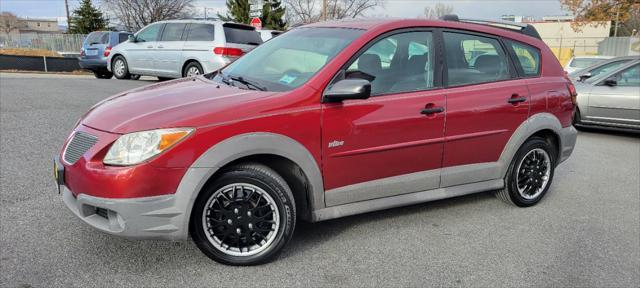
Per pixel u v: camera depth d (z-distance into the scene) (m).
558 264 3.49
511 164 4.43
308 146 3.27
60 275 2.98
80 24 47.28
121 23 46.28
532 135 4.55
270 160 3.28
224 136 2.97
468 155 4.11
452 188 4.11
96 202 2.84
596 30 51.81
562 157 4.85
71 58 21.72
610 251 3.74
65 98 9.53
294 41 4.04
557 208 4.68
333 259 3.39
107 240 3.46
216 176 3.03
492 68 4.31
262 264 3.26
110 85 12.34
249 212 3.15
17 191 4.29
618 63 8.97
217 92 3.40
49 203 4.06
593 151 7.46
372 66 3.61
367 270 3.26
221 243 3.14
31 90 10.59
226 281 3.03
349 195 3.54
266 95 3.25
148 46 13.05
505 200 4.62
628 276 3.36
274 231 3.23
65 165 3.08
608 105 8.55
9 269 3.00
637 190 5.37
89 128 3.09
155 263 3.20
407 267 3.33
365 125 3.48
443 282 3.15
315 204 3.40
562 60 41.84
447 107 3.89
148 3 42.84
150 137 2.84
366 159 3.55
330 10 38.91
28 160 5.22
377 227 3.99
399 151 3.69
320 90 3.33
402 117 3.65
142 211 2.83
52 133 6.48
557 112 4.64
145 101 3.29
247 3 38.19
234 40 12.06
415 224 4.09
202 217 3.04
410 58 3.82
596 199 5.00
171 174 2.85
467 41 4.18
